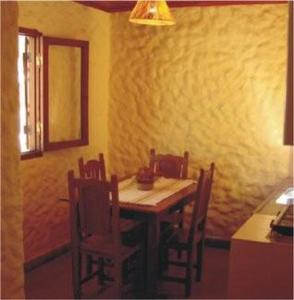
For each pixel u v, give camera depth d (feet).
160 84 14.65
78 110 14.03
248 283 6.26
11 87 2.66
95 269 12.19
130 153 15.31
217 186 14.25
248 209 14.01
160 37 14.46
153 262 10.27
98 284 11.37
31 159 12.12
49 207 12.98
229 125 13.94
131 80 15.05
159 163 13.38
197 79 14.15
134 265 11.25
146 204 9.84
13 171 2.70
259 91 13.51
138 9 9.28
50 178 12.93
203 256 12.79
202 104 14.19
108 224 9.55
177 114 14.53
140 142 15.14
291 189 11.38
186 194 10.90
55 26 12.77
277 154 13.53
